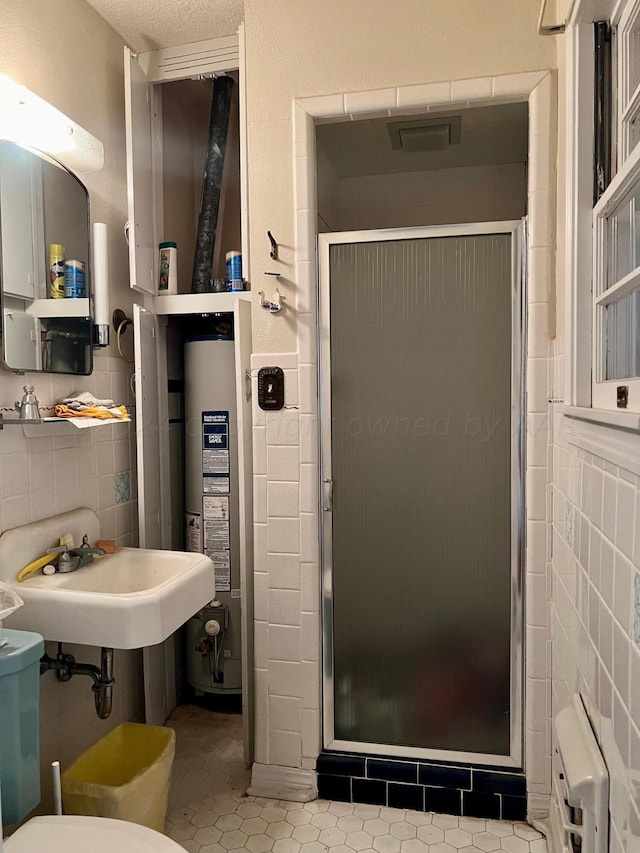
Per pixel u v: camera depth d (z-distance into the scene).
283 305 1.88
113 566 1.83
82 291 1.89
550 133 1.67
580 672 1.27
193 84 2.61
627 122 1.19
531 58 1.68
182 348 2.61
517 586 1.80
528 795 1.79
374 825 1.79
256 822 1.82
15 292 1.60
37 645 1.32
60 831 1.19
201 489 2.41
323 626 1.93
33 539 1.68
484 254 1.78
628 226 1.18
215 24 2.11
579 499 1.29
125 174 2.23
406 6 1.74
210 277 2.40
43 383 1.75
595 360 1.33
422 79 1.74
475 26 1.70
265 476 1.92
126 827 1.21
